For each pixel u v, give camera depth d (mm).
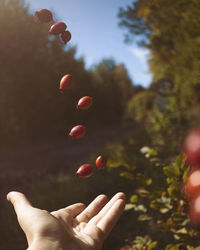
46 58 18672
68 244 1016
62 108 24438
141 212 3062
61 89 1238
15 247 3574
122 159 1901
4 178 8156
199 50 4422
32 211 1101
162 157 3783
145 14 4934
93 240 1125
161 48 5730
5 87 16453
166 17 4332
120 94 53469
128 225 3094
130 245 2701
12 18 15891
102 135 27422
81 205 1408
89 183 5398
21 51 16484
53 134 22281
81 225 1251
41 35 17531
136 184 4434
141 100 34469
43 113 20703
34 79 17797
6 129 18016
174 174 1647
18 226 4137
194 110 8242
